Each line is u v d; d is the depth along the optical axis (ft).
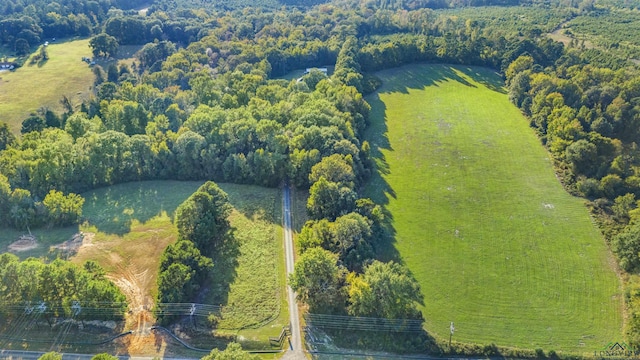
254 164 415.85
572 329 290.15
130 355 261.44
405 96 609.42
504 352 273.75
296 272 284.00
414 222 381.60
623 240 342.64
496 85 641.81
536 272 333.42
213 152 418.92
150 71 636.07
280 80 582.35
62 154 393.70
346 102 504.02
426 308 302.45
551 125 488.85
